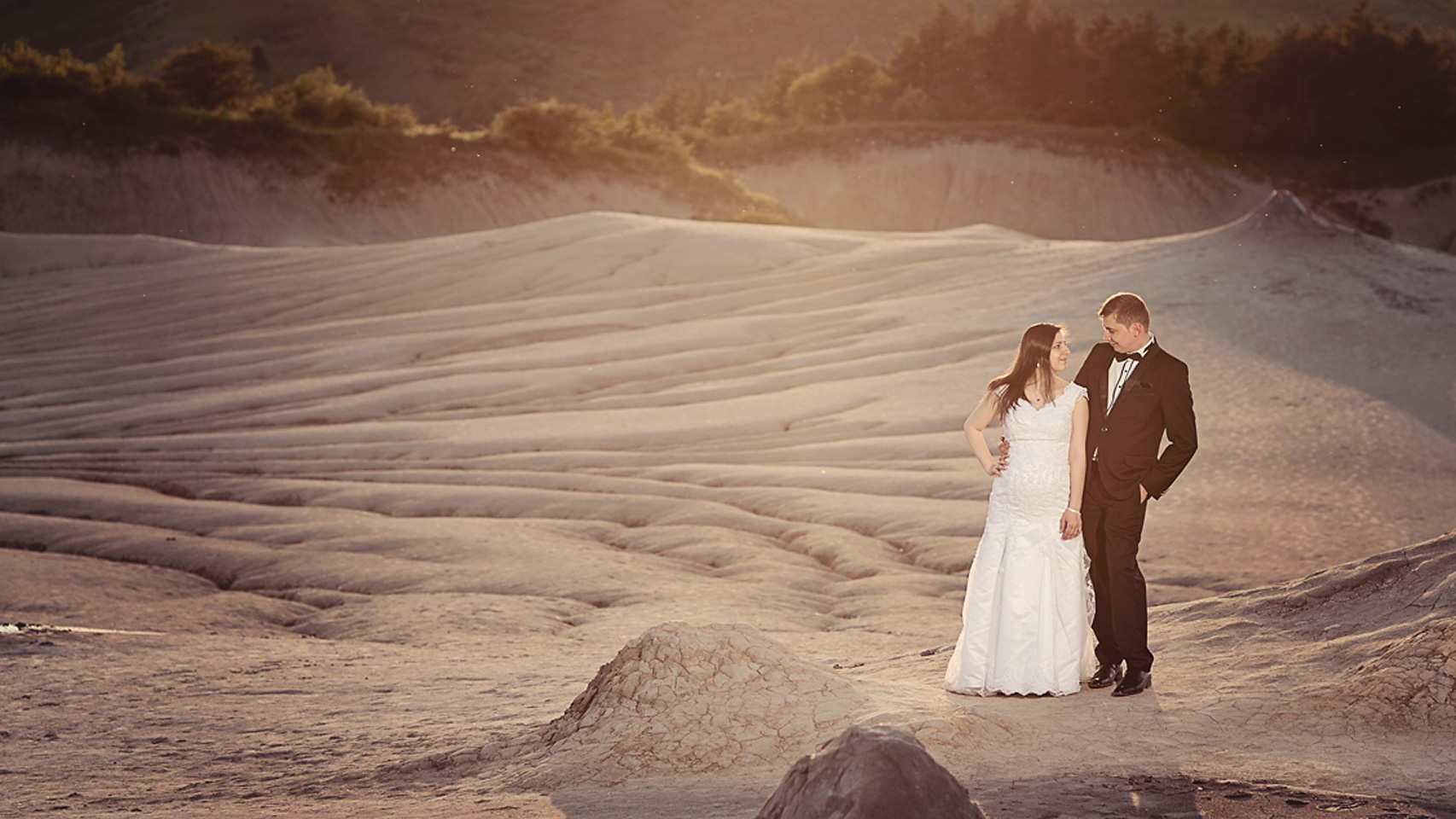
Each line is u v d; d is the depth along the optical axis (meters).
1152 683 5.34
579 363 27.95
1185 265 30.02
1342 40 105.81
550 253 39.16
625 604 12.23
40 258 41.09
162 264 40.66
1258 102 103.31
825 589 13.38
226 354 29.38
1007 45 112.31
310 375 27.70
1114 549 5.29
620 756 4.87
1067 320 27.45
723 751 4.84
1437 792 3.94
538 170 66.12
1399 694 4.75
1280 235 30.42
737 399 24.81
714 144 90.75
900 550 15.41
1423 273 27.80
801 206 86.75
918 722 4.78
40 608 11.59
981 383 24.42
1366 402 21.39
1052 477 5.35
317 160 60.28
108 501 17.47
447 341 30.09
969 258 36.50
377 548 15.09
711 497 18.38
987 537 5.50
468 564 14.14
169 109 59.16
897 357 27.00
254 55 138.62
